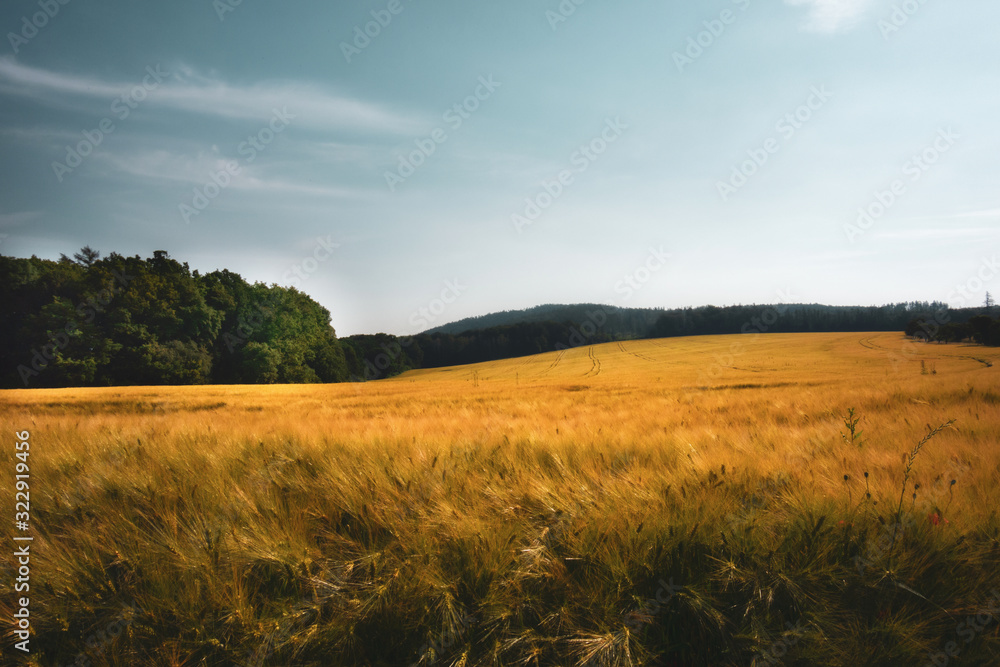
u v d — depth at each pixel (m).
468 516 2.55
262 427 5.59
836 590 2.27
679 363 61.31
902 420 6.21
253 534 2.50
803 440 4.61
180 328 47.44
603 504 2.65
